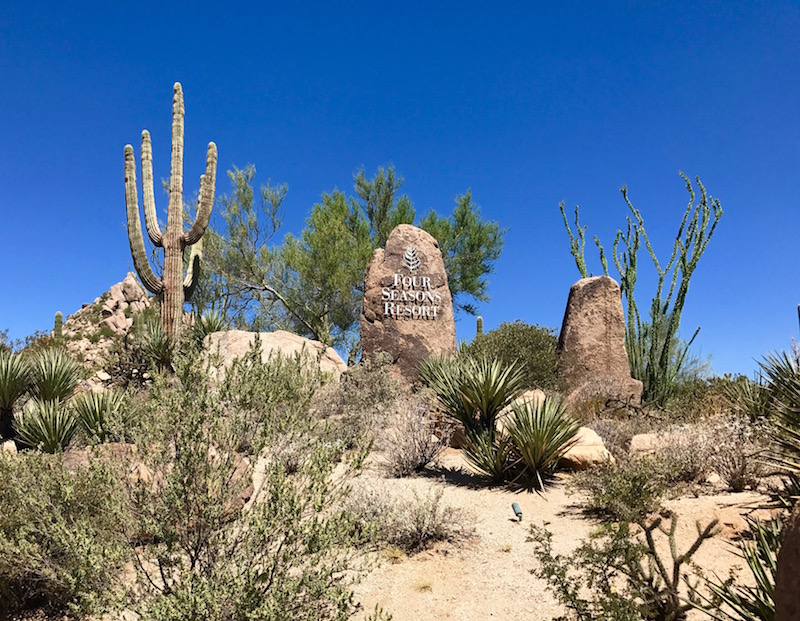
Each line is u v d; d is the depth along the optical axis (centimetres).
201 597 323
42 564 433
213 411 382
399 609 468
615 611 349
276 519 350
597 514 629
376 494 630
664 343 1780
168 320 1772
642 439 832
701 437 715
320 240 2303
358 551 431
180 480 360
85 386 1469
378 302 1534
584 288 1526
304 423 422
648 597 376
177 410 375
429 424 895
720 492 638
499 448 746
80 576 358
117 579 363
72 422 948
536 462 737
